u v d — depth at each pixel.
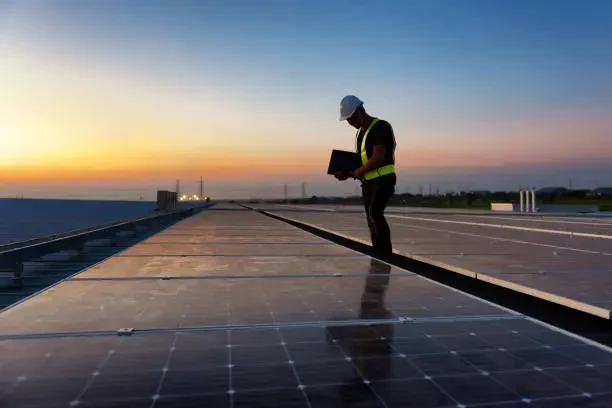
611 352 2.51
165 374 2.15
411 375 2.18
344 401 1.91
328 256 6.38
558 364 2.34
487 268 5.31
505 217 22.03
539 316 4.16
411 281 4.50
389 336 2.76
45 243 6.17
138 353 2.41
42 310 3.23
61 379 2.08
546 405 1.89
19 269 5.43
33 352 2.40
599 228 13.15
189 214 26.58
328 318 3.14
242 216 21.20
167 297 3.69
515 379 2.15
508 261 5.91
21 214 22.22
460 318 3.16
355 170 6.24
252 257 6.20
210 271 5.01
